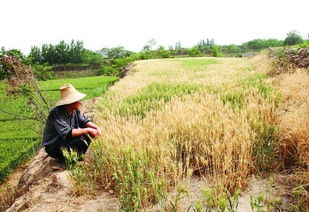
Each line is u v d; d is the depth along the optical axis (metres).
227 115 4.35
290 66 10.38
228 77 10.98
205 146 3.43
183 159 3.76
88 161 3.94
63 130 3.96
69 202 3.20
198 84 9.35
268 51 19.41
